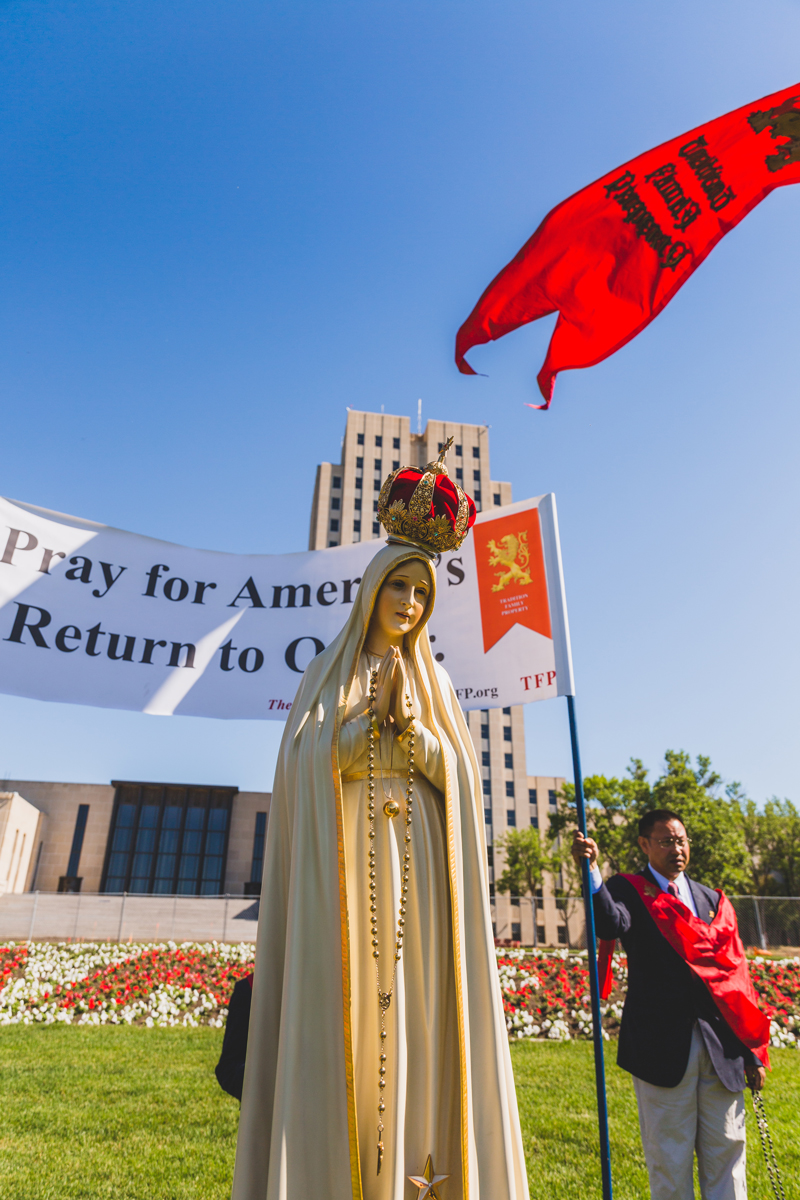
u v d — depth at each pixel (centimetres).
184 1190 418
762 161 385
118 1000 1096
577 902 6125
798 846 5259
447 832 204
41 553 475
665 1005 337
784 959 1401
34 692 449
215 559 515
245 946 1656
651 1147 325
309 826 199
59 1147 492
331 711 217
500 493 8444
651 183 397
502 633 469
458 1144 183
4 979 1212
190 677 485
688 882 389
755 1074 335
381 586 227
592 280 404
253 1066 193
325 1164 167
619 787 4709
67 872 5662
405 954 194
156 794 5984
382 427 8412
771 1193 416
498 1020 195
